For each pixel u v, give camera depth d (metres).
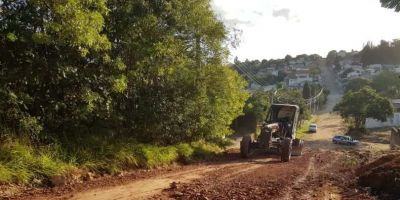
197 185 10.48
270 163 18.00
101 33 13.20
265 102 58.25
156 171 13.22
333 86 197.88
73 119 12.20
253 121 54.53
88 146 12.19
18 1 10.76
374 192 10.45
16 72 10.70
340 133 79.94
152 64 14.66
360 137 74.50
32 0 10.21
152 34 14.59
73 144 11.82
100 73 12.66
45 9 10.70
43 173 9.85
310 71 190.88
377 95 81.56
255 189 10.16
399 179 10.27
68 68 11.39
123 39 13.70
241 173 13.45
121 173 12.11
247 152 20.14
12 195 8.63
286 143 19.39
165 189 9.83
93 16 10.79
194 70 18.03
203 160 17.58
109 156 12.48
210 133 20.77
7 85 10.63
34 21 10.80
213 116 20.17
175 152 15.90
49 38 10.38
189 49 18.33
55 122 11.86
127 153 13.09
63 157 11.02
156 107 15.33
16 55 10.91
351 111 81.12
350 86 152.00
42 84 11.49
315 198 9.48
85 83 12.16
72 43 10.66
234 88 21.30
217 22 18.28
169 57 15.56
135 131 15.31
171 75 16.14
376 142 67.81
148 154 13.84
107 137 13.34
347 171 15.22
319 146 54.06
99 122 13.60
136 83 14.51
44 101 11.60
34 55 10.98
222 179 11.84
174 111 16.53
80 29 10.41
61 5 10.17
